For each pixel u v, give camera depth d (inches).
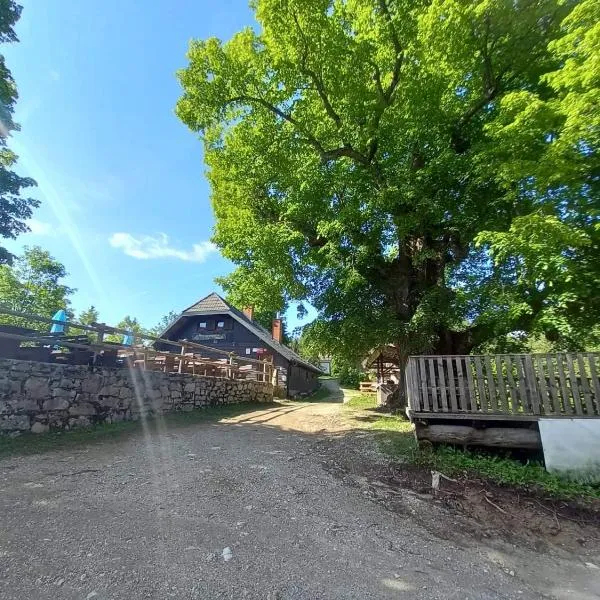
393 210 427.8
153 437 318.3
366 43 427.5
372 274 491.5
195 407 491.2
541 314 315.6
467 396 271.7
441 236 455.8
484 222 376.8
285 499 193.8
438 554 152.9
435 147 446.6
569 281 277.6
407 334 443.5
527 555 159.6
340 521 173.9
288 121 499.8
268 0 406.3
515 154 295.9
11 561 120.0
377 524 174.9
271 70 485.4
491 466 245.4
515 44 375.2
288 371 932.0
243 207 566.9
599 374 246.7
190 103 499.2
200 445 297.7
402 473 243.3
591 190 278.2
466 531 176.2
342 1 460.4
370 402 727.7
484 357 273.1
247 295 601.9
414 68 425.1
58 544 132.3
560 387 252.4
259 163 533.6
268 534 154.0
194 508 172.6
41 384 299.4
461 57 390.3
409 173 425.4
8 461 224.7
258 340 957.8
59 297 1294.3
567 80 229.9
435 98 420.8
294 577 125.1
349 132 471.5
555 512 196.9
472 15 349.7
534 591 133.7
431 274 485.7
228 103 496.1
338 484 223.5
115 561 124.5
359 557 143.6
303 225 515.2
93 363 356.8
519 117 264.7
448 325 419.8
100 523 150.6
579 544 171.2
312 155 501.4
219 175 578.6
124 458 247.0
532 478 229.9
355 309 478.0
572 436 241.6
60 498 172.7
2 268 1156.5
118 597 106.8
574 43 246.1
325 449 305.1
